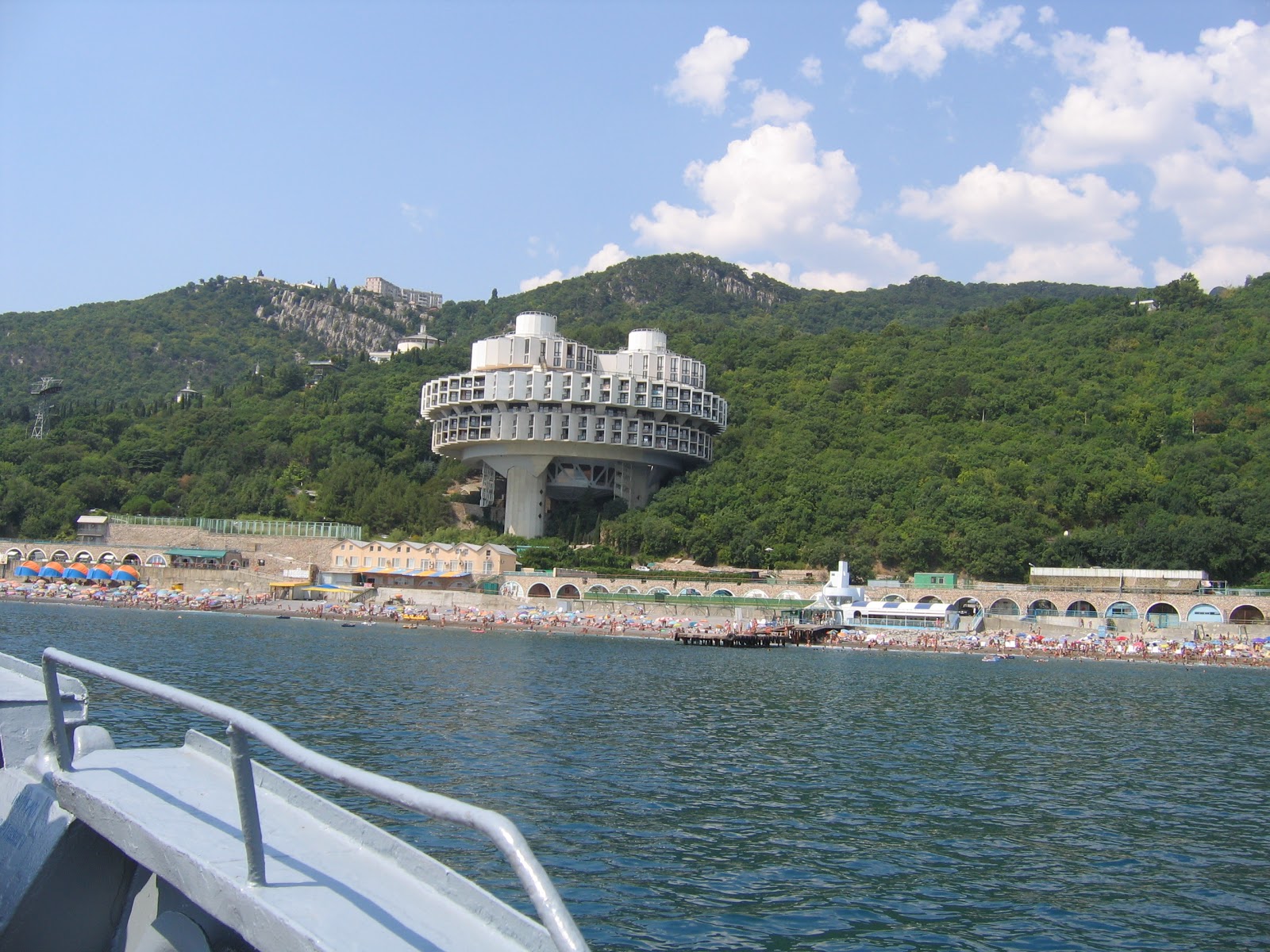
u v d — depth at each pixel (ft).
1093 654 405.18
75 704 41.16
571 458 611.06
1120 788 150.41
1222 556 460.14
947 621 439.22
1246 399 622.95
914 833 121.90
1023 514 497.05
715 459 635.25
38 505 589.32
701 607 464.65
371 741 158.30
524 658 311.88
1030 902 99.81
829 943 87.86
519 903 91.25
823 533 513.45
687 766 151.84
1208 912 98.22
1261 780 158.30
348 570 539.70
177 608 477.36
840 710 222.07
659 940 86.63
